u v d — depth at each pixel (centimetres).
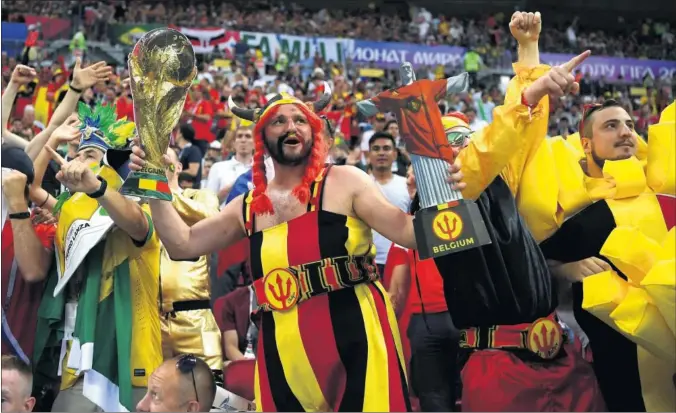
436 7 1930
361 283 249
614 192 288
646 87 1363
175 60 260
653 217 286
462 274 272
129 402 292
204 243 265
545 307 275
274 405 249
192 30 1717
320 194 249
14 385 282
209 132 817
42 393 328
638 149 307
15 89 369
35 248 316
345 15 2022
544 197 277
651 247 257
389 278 361
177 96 261
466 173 243
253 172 257
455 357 337
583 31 1531
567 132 1022
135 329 304
